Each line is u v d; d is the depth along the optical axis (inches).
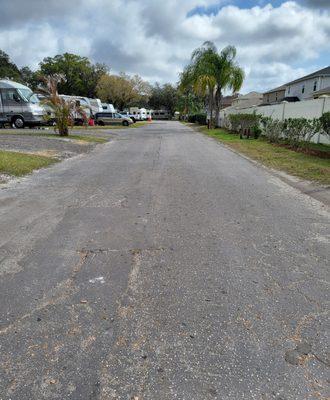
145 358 94.4
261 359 94.3
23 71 3348.9
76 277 138.5
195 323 109.6
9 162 386.9
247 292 128.3
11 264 149.9
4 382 86.0
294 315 114.3
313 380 87.3
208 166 423.2
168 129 1393.9
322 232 191.5
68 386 85.0
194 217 215.2
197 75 1295.5
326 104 585.3
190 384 85.9
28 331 105.0
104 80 2632.9
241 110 1181.7
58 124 768.3
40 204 243.6
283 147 623.5
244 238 181.2
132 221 206.4
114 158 490.9
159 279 137.3
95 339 101.7
